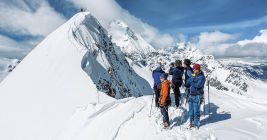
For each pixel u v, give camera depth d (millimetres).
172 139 12547
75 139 17578
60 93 36219
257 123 14375
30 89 39906
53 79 40031
